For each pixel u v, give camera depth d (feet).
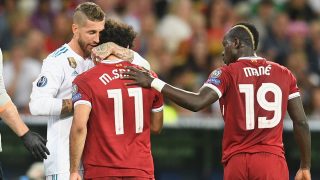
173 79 140.87
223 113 75.61
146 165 73.05
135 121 72.90
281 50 158.20
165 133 113.09
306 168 77.56
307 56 159.63
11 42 147.74
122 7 158.10
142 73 73.31
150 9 162.40
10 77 137.18
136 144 72.95
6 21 150.61
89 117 72.59
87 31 74.79
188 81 138.72
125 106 72.49
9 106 73.46
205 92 73.67
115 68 72.95
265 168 73.87
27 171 110.11
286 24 164.35
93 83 72.23
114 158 72.18
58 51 77.46
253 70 75.00
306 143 76.74
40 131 109.50
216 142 114.01
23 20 149.89
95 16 74.59
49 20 154.10
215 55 154.71
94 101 72.08
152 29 156.35
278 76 75.36
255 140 74.43
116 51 73.46
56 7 155.74
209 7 163.02
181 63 147.43
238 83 74.43
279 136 75.36
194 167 113.80
